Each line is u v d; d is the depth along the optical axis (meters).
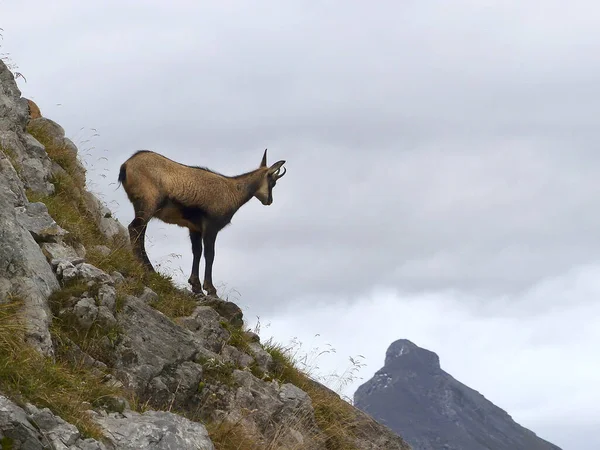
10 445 9.85
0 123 16.78
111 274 15.10
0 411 9.94
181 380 13.66
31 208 14.39
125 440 11.09
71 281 13.27
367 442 17.31
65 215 16.17
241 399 14.48
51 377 11.24
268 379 16.05
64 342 12.38
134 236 17.34
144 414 11.80
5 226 12.52
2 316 11.61
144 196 17.66
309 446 15.30
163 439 11.30
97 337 12.91
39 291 12.45
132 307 13.62
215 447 13.19
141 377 13.16
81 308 12.86
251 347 16.84
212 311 16.36
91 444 10.51
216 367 14.42
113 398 11.67
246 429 14.12
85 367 12.35
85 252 15.16
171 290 16.70
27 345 11.50
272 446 14.17
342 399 17.89
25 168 16.56
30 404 10.43
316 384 17.77
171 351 13.80
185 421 11.91
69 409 10.91
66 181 17.61
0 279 12.17
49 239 14.10
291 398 15.71
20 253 12.47
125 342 13.22
